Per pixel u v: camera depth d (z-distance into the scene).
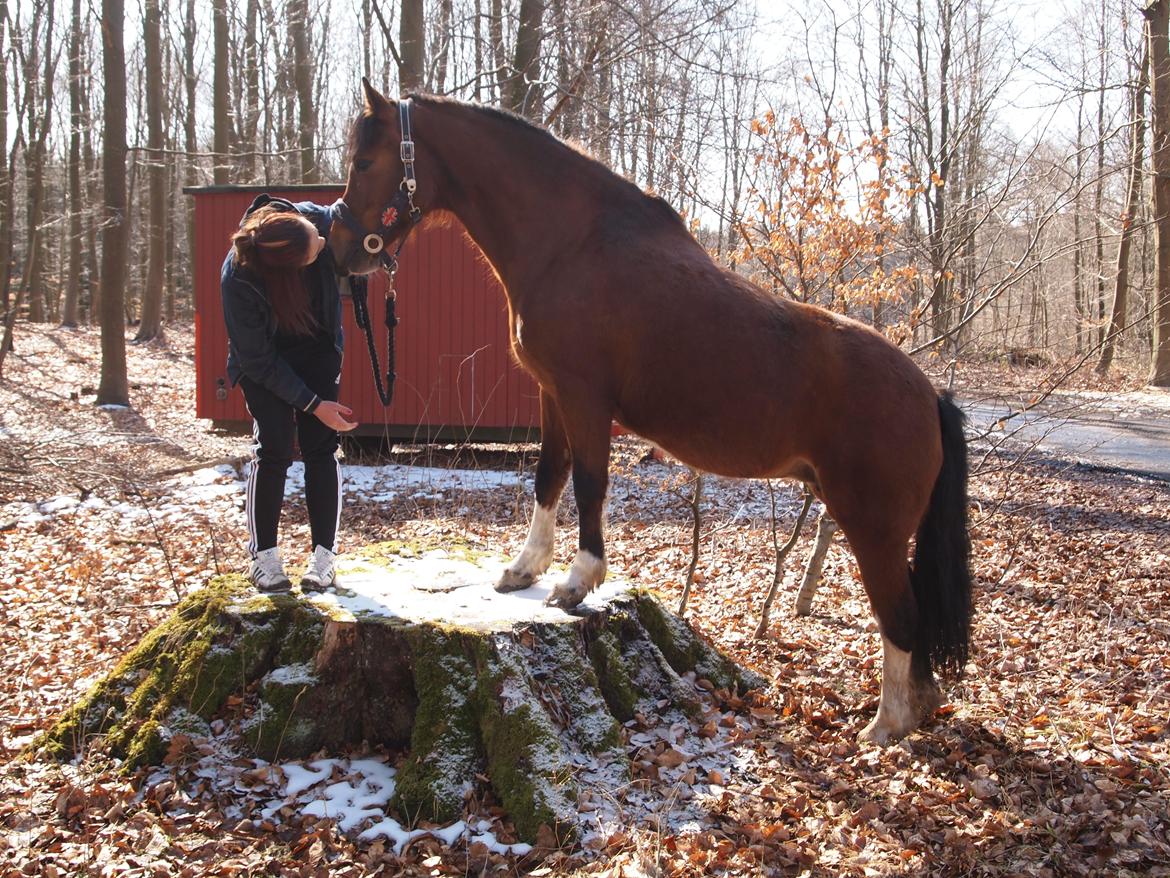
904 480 3.32
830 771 3.29
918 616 3.52
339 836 2.82
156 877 2.60
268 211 3.32
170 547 6.86
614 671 3.51
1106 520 8.02
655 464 9.95
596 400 3.38
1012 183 5.65
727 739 3.50
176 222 36.28
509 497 8.98
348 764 3.21
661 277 3.32
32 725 3.61
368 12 23.00
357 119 3.54
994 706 3.87
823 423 3.31
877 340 3.40
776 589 4.91
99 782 3.05
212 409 11.28
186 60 25.36
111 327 14.12
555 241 3.41
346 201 3.50
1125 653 4.59
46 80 18.50
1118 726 3.63
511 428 10.85
